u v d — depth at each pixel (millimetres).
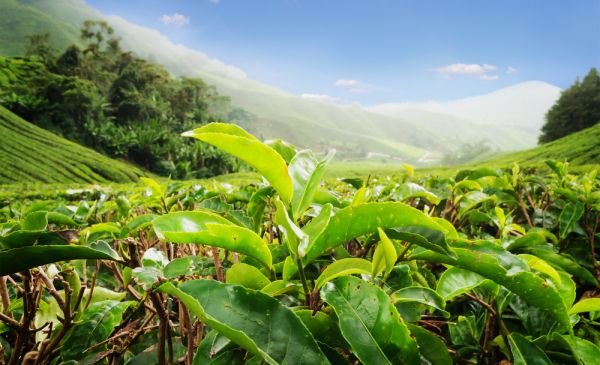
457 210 2711
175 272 1115
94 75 96688
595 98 83938
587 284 2369
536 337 1526
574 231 2582
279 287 1145
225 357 1025
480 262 1219
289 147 1537
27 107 70125
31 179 48062
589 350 1272
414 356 987
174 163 72562
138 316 1680
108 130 76938
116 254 1144
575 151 44844
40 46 99438
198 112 105438
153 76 102875
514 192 3008
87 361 1182
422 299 1226
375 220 1136
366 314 1019
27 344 1388
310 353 883
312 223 1166
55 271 1521
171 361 1207
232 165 72438
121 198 2250
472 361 1646
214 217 1206
